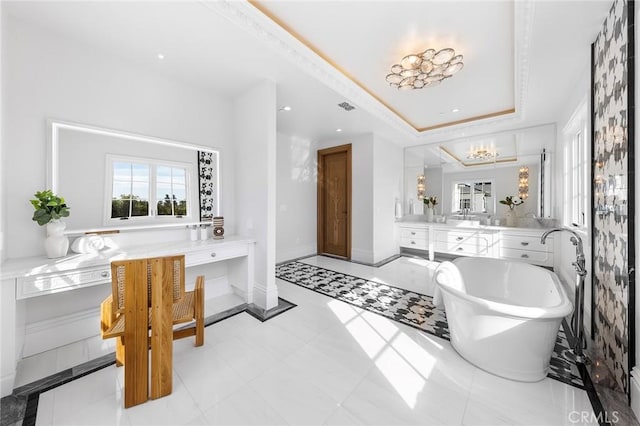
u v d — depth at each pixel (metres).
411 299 2.93
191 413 1.37
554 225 3.79
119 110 2.24
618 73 1.53
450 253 4.52
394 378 1.64
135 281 1.43
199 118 2.78
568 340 2.07
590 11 1.64
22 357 1.81
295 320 2.42
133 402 1.41
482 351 1.71
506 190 4.27
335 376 1.66
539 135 3.91
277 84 2.68
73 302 2.05
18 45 1.78
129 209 2.31
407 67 2.39
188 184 2.70
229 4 1.73
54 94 1.93
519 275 2.50
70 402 1.43
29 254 1.84
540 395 1.48
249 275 2.78
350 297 2.99
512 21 1.90
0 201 1.60
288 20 1.94
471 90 3.03
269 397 1.48
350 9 1.82
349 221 4.88
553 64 2.24
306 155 5.13
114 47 2.09
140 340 1.43
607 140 1.70
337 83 2.77
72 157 2.02
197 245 2.38
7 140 1.74
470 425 1.29
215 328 2.27
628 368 1.38
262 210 2.70
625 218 1.43
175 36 1.95
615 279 1.57
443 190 4.96
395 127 4.11
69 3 1.63
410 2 1.74
